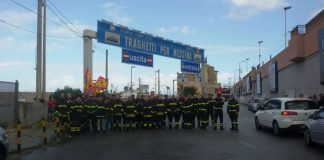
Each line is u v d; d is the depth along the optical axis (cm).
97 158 1272
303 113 1827
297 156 1260
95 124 2206
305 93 3553
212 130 2206
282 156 1261
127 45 3042
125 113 2280
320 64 2928
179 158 1244
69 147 1578
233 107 2173
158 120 2358
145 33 3244
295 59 3653
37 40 2430
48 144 1684
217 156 1272
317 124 1427
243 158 1227
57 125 1914
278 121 1867
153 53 3353
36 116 2456
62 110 2077
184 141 1689
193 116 2358
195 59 4025
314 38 3188
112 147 1535
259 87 6650
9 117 2198
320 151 1370
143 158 1252
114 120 2291
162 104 2352
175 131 2167
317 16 3241
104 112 2214
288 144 1568
